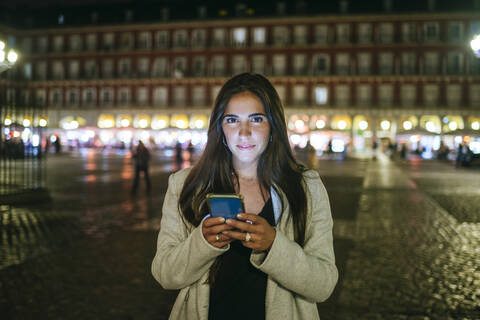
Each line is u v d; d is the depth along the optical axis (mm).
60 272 5410
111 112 51781
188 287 1612
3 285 4926
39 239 7223
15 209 10297
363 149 47906
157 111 50750
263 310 1545
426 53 46250
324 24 47781
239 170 1692
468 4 45875
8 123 10797
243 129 1602
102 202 11648
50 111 53125
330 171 23719
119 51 51594
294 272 1408
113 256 6156
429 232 7910
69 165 26203
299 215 1590
